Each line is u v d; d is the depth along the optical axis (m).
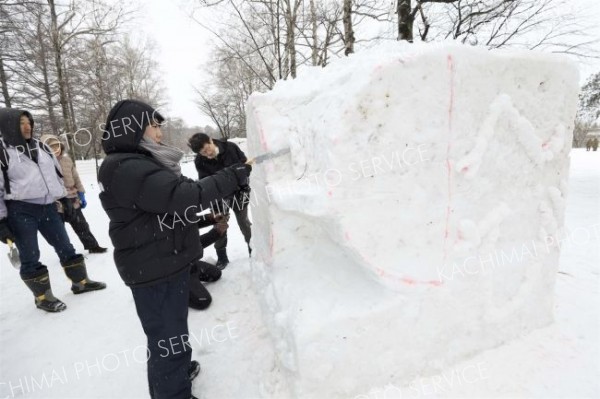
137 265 1.57
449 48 1.53
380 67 1.44
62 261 3.19
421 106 1.55
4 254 4.82
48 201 2.96
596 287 2.66
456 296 1.77
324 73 1.97
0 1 9.06
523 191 1.89
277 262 1.96
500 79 1.66
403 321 1.67
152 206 1.49
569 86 1.87
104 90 11.74
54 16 9.86
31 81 12.22
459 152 1.67
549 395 1.65
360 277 1.75
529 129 1.78
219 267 3.52
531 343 1.98
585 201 6.26
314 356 1.55
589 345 1.95
